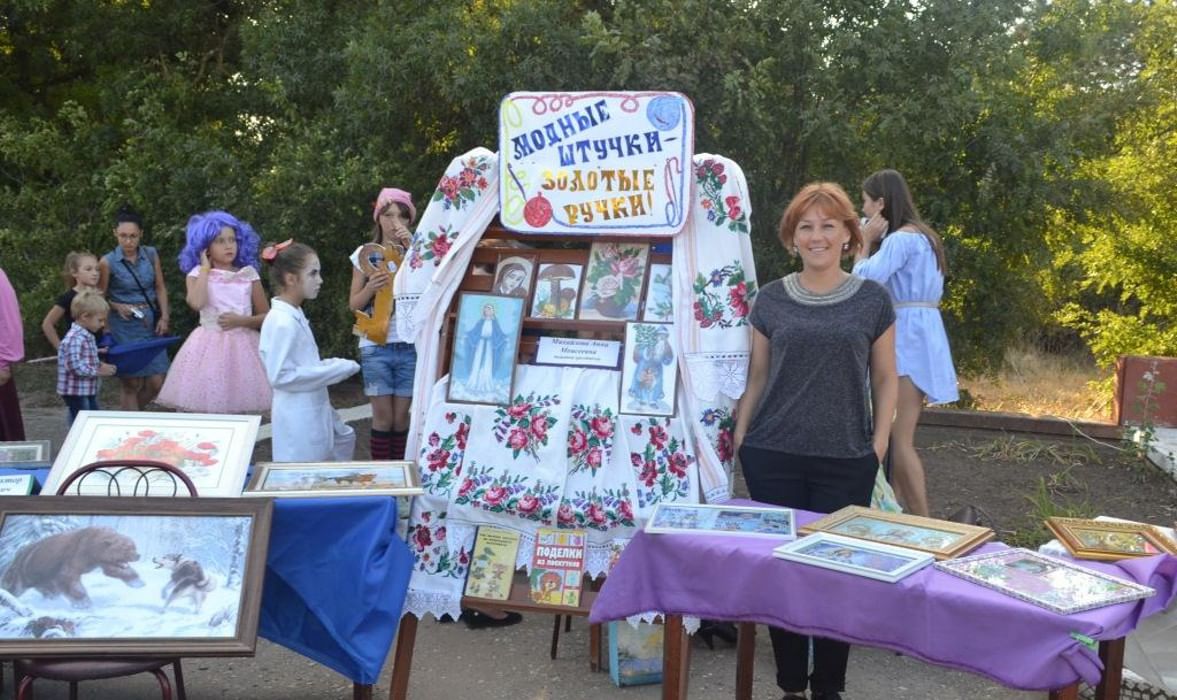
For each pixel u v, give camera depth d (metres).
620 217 3.82
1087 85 9.42
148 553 3.13
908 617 2.61
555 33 8.88
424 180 9.76
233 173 10.48
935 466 7.57
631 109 3.78
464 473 3.84
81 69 15.05
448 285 4.04
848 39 8.34
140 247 7.49
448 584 3.78
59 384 6.36
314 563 3.42
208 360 5.56
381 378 5.38
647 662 3.96
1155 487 7.10
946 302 9.59
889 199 4.74
